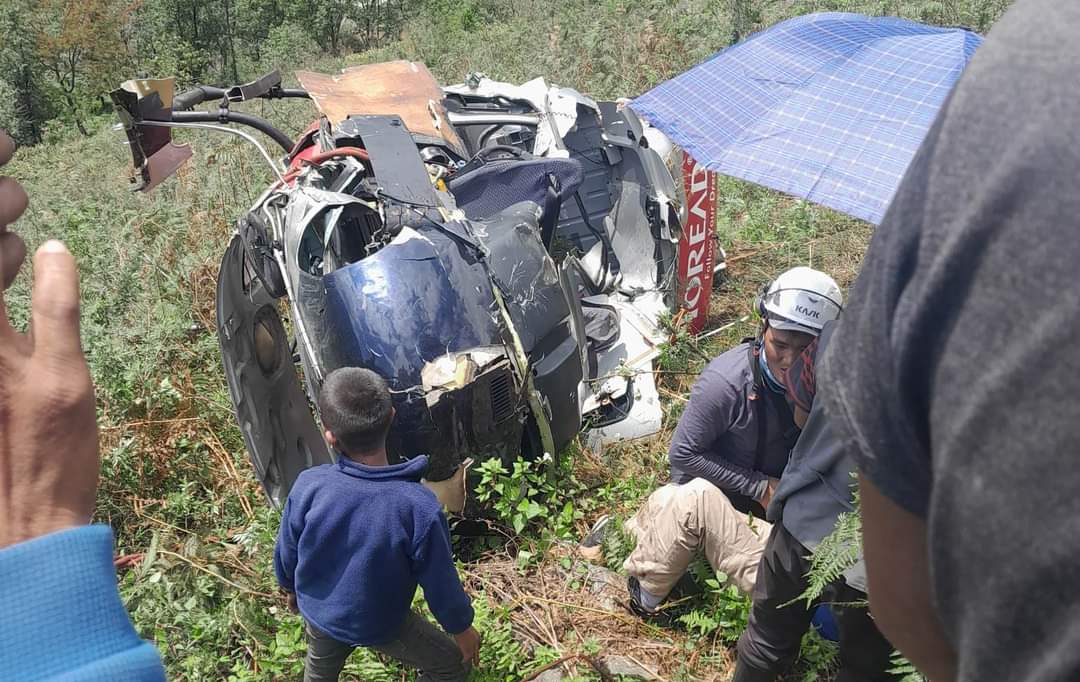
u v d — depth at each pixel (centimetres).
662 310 560
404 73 633
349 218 450
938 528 54
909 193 58
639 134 602
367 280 398
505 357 398
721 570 340
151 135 522
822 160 336
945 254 52
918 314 54
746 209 736
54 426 61
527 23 1394
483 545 424
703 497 340
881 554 66
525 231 438
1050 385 47
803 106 351
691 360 553
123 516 460
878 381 59
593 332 533
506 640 346
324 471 278
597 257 601
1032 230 48
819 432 241
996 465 49
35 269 63
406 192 442
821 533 241
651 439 486
